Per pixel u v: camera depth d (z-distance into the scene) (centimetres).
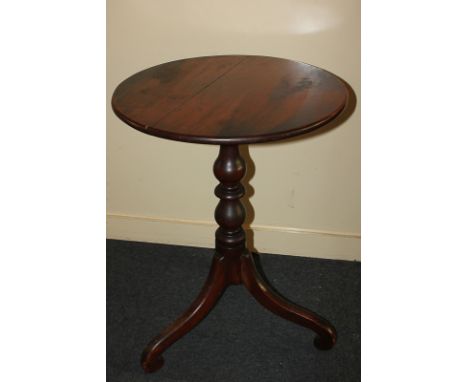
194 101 125
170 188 200
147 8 172
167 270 195
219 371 151
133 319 170
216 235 150
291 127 109
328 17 164
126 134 193
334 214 192
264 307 164
